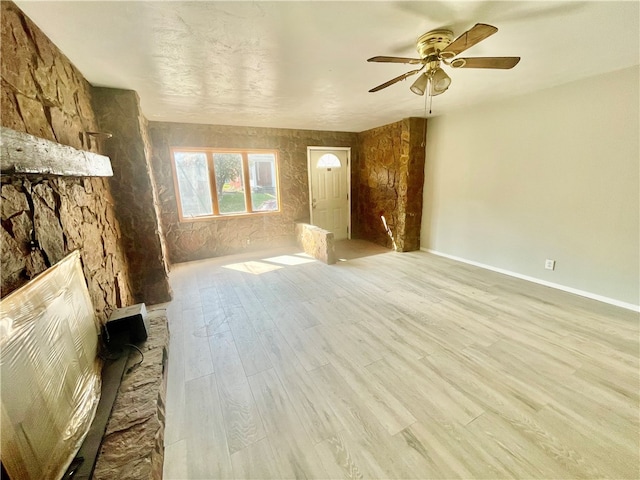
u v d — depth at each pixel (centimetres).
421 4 144
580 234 291
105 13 142
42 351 99
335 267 412
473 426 149
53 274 119
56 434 99
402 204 471
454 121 403
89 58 193
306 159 535
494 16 157
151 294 303
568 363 194
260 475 127
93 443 115
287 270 404
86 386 130
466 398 167
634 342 215
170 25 157
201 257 471
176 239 448
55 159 134
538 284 331
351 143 573
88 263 182
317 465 131
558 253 311
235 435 147
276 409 163
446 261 427
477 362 198
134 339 188
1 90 115
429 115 424
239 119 414
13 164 99
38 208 128
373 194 550
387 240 524
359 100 321
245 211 501
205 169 461
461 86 288
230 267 423
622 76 246
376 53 199
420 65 215
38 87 148
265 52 194
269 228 521
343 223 602
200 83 251
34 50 146
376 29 168
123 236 283
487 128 362
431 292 317
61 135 173
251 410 163
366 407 163
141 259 294
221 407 166
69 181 166
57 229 144
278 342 229
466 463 130
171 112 358
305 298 309
